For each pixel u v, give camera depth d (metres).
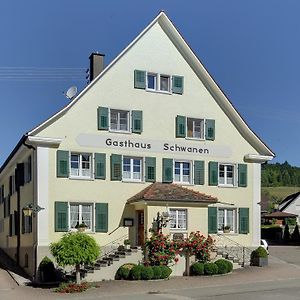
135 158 30.81
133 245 29.83
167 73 31.88
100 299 21.83
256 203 33.53
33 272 28.19
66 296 22.78
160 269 26.94
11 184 36.78
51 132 28.72
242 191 33.25
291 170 149.38
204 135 32.53
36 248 27.89
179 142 31.81
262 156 33.91
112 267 27.20
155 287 24.81
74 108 29.39
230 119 33.50
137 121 30.77
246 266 31.80
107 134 30.02
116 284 25.73
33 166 29.09
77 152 29.27
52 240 28.19
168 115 31.69
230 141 33.34
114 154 30.03
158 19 31.89
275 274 28.56
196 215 29.67
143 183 30.62
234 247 32.38
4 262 34.34
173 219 29.20
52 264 27.36
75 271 27.14
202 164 32.25
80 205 29.19
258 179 33.88
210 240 29.59
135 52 31.19
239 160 33.47
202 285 25.22
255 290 23.17
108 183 29.78
